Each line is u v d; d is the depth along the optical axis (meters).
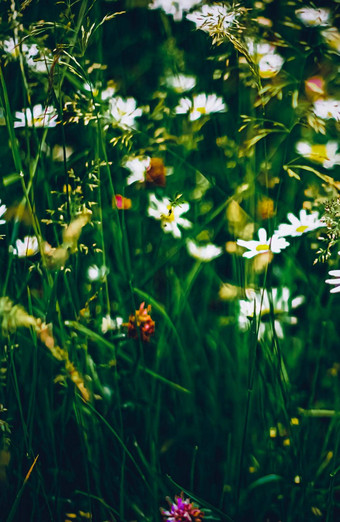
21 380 0.76
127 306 0.84
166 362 0.81
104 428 0.75
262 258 0.78
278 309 0.82
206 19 0.72
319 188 0.83
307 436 0.75
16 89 0.84
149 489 0.72
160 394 0.77
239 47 0.72
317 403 0.80
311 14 0.81
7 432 0.70
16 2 0.75
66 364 0.66
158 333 0.83
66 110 0.73
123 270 0.81
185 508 0.71
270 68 0.81
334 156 0.85
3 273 0.81
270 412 0.77
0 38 0.76
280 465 0.75
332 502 0.73
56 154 0.85
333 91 0.78
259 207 0.84
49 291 0.74
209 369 0.81
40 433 0.76
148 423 0.77
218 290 0.86
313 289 0.85
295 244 0.84
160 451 0.77
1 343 0.72
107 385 0.77
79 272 0.83
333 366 0.81
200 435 0.77
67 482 0.75
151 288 0.85
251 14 0.80
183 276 0.86
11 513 0.69
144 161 0.85
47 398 0.75
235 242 0.82
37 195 0.84
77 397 0.72
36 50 0.76
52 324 0.68
